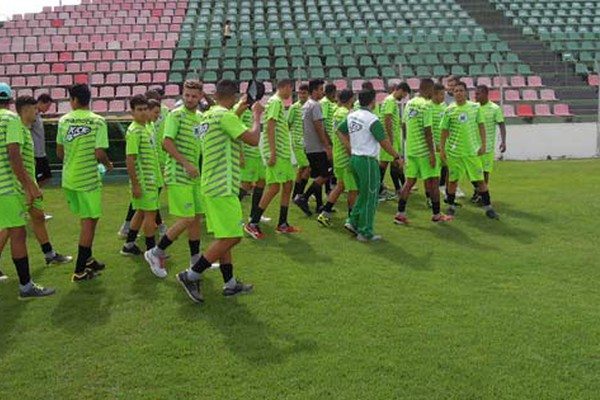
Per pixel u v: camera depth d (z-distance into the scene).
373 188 6.33
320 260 5.68
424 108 7.01
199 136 4.79
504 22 22.47
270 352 3.65
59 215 8.23
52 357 3.67
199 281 4.59
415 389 3.17
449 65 17.98
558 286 4.77
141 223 6.04
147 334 3.99
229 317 4.25
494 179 10.79
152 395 3.18
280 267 5.47
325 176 7.88
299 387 3.22
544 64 18.38
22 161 4.64
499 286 4.79
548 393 3.11
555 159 14.38
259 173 6.86
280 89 6.70
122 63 17.45
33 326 4.18
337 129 6.54
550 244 6.08
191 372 3.43
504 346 3.66
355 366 3.44
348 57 17.98
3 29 20.45
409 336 3.84
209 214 4.51
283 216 6.91
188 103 5.18
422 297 4.57
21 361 3.63
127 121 11.23
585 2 24.05
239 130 4.39
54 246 6.52
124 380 3.36
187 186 5.17
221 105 4.54
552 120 15.38
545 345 3.67
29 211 5.53
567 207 7.89
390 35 20.06
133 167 5.65
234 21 21.27
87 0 23.55
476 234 6.61
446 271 5.23
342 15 21.75
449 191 7.57
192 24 21.03
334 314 4.25
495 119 8.34
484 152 7.43
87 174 5.14
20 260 4.74
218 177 4.45
